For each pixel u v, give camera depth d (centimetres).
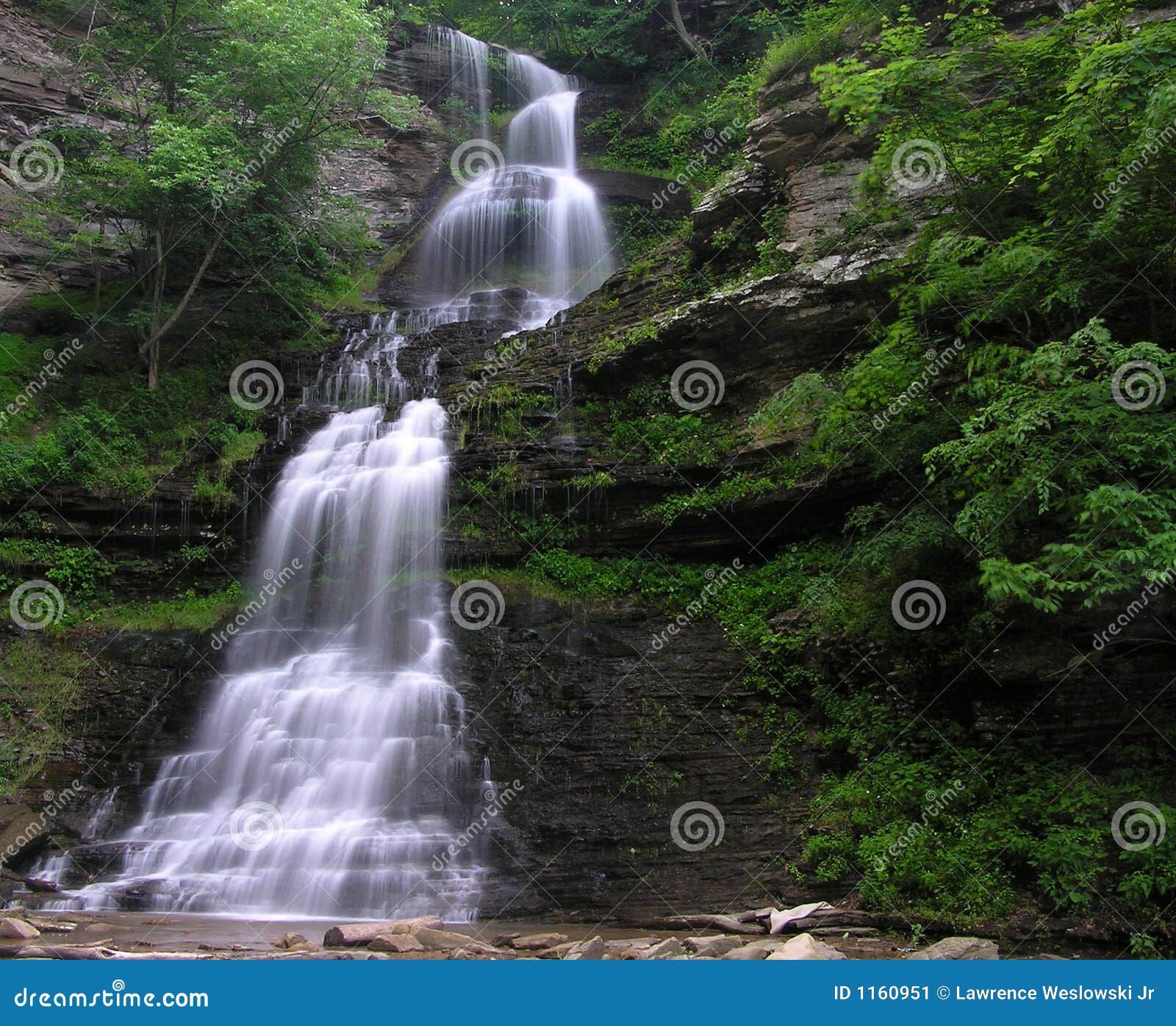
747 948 924
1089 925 1050
